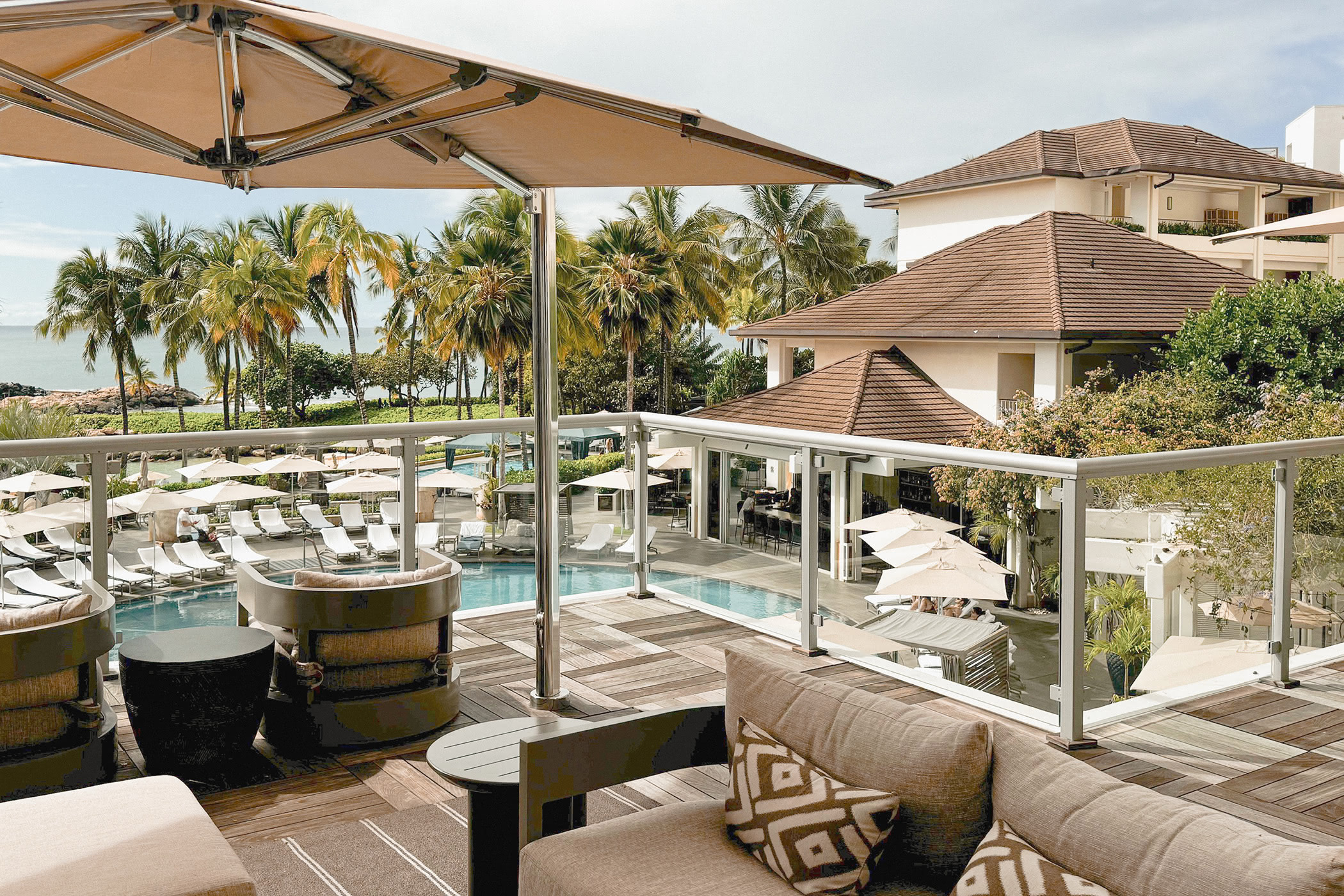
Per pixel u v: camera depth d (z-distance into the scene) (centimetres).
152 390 7038
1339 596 484
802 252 5644
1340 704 434
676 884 211
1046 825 191
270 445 488
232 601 486
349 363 7000
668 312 5225
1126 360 2075
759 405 2145
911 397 2084
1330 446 462
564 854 224
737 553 552
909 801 211
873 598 475
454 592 411
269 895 286
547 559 427
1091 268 2275
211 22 207
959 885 189
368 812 338
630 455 610
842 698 233
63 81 254
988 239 2489
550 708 431
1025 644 409
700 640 530
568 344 5272
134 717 362
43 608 350
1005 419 1811
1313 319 1753
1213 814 179
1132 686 416
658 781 363
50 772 342
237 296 6253
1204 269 2366
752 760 229
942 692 448
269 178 384
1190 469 420
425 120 262
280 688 397
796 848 210
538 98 261
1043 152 2834
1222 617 440
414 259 7019
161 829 237
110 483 454
